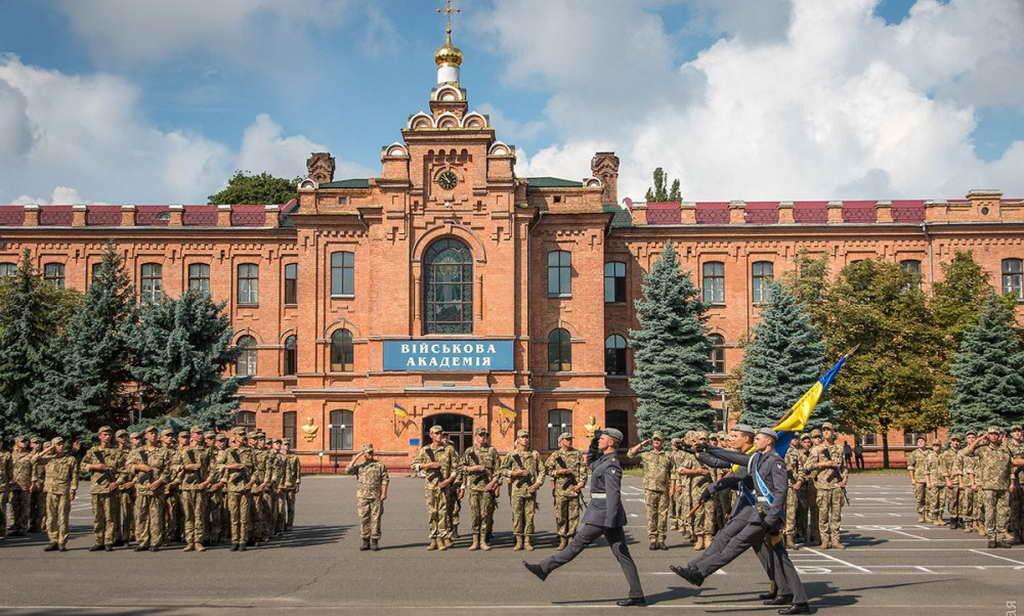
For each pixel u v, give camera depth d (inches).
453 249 2151.8
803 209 2493.8
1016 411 1968.5
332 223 2268.7
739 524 553.0
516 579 669.3
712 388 2119.8
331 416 2225.6
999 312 2018.9
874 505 1296.8
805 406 621.0
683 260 2418.8
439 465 835.4
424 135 2145.7
